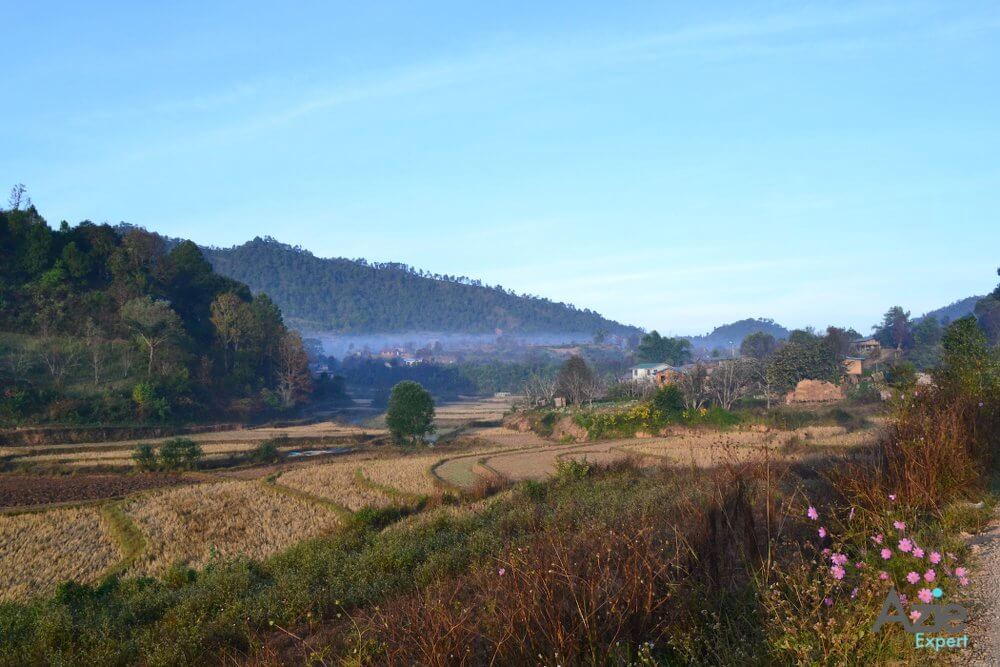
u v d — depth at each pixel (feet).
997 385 41.83
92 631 47.52
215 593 54.29
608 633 18.86
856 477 27.78
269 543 87.40
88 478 156.35
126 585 68.95
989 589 18.08
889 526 21.45
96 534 96.48
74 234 388.78
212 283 431.02
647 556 21.53
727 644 17.75
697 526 25.36
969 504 26.71
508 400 561.02
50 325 318.86
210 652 39.06
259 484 131.13
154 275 395.96
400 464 148.97
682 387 246.68
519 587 20.97
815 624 15.47
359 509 102.12
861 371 311.06
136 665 40.65
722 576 22.24
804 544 24.09
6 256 357.61
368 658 24.75
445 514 77.51
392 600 40.04
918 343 387.96
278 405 358.84
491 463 142.20
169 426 259.60
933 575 16.20
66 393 262.88
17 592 69.87
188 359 331.16
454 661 20.10
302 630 40.65
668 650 18.66
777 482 34.04
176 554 82.38
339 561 61.21
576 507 57.88
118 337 328.49
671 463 105.70
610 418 196.44
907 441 30.27
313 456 200.75
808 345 284.41
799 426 163.32
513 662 18.35
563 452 158.10
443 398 586.04
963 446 29.76
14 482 149.59
